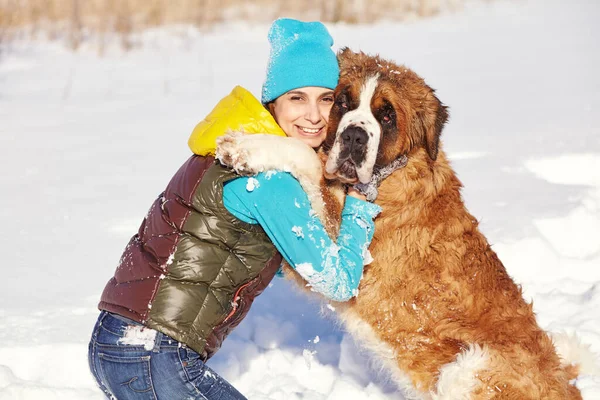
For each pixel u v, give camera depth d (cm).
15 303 478
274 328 477
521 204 640
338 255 318
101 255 568
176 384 299
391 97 357
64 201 705
